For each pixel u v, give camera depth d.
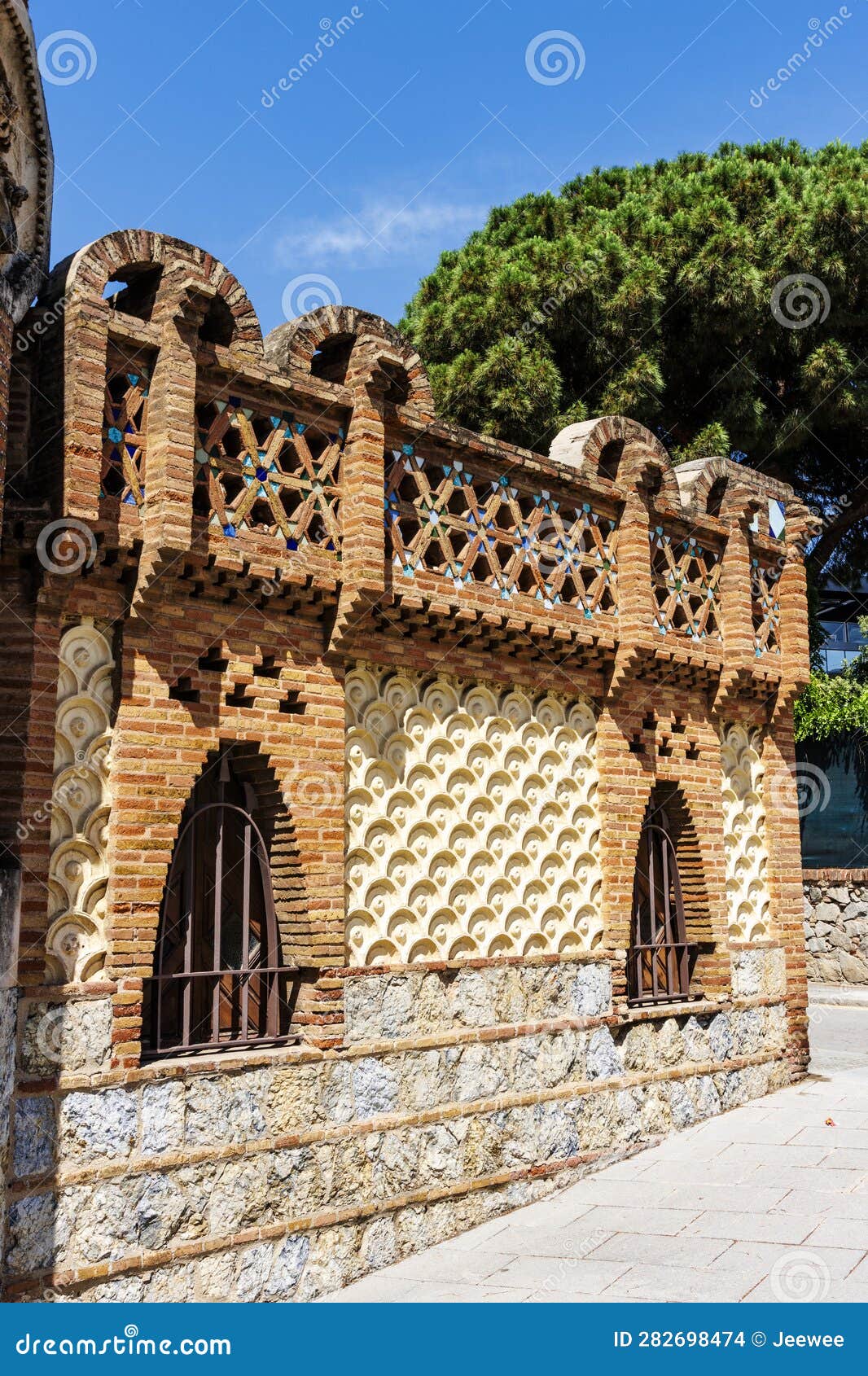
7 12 6.54
